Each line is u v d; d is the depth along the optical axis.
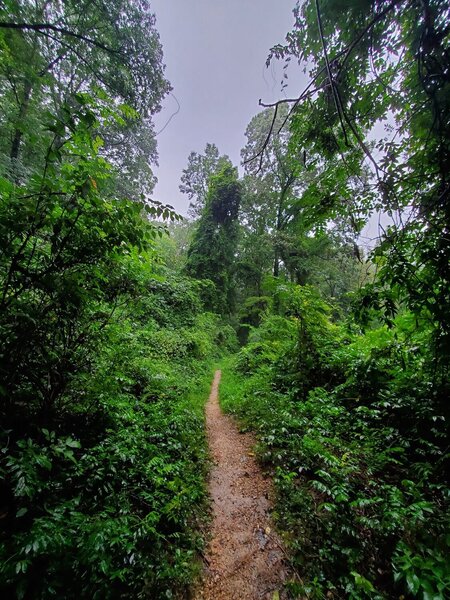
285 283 6.53
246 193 20.81
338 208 3.85
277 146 15.59
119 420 3.39
